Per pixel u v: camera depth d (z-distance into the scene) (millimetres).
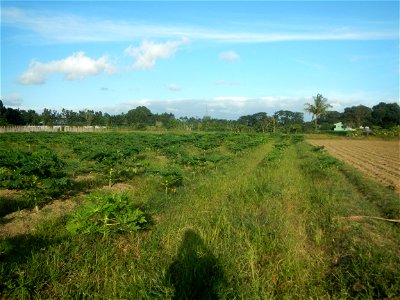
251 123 132500
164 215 9430
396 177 18922
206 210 9953
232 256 6914
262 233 8008
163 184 12438
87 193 12039
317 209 10750
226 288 5781
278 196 12297
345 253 7406
